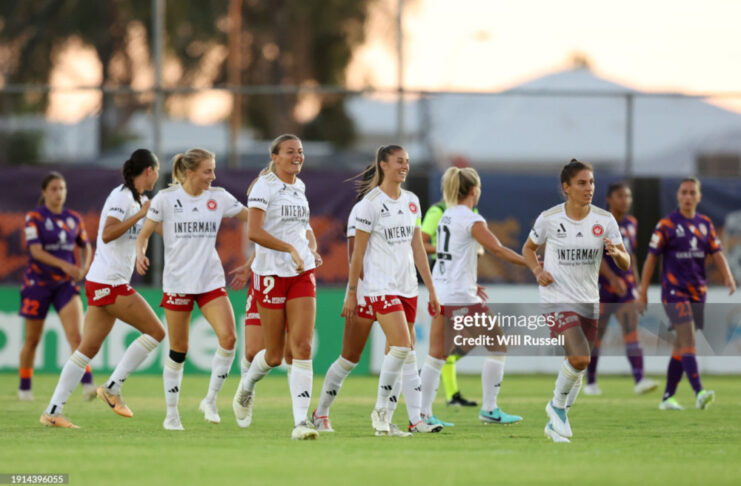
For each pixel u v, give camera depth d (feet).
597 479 77.97
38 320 146.92
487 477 78.48
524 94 181.88
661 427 118.01
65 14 433.07
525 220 188.24
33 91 179.32
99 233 110.83
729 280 141.08
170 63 436.76
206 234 107.55
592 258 99.91
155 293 184.03
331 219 185.68
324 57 461.37
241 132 441.68
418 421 110.52
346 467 82.53
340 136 469.57
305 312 100.73
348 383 176.76
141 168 110.01
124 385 170.09
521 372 198.49
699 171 385.50
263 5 451.94
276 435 105.40
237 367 188.55
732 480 78.13
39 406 138.00
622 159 395.55
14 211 183.93
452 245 117.39
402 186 185.78
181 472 79.77
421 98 183.01
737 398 157.99
